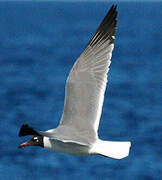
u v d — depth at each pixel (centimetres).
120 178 1753
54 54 5553
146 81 3809
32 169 1831
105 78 920
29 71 4344
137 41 7075
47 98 3141
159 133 2272
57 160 1911
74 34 7925
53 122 2491
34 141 950
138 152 2002
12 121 2473
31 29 9062
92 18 12581
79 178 1752
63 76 4091
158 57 5409
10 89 3456
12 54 5597
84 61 930
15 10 17962
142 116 2633
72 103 912
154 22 10725
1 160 1916
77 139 865
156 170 1809
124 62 4922
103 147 881
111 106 2917
